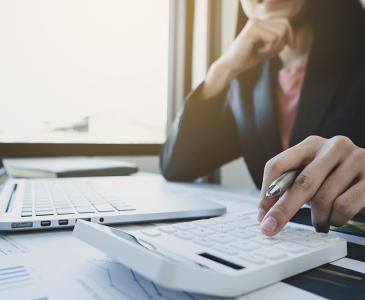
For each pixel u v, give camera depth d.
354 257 0.25
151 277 0.17
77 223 0.25
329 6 0.59
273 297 0.19
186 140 0.70
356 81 0.56
